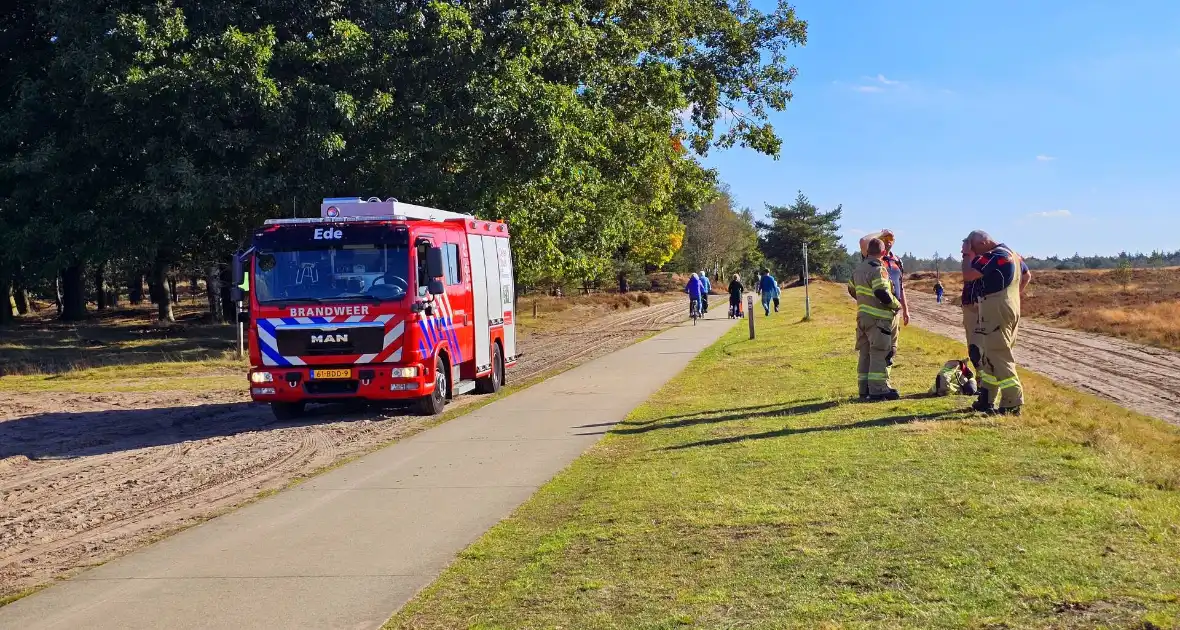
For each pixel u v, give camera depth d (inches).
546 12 1083.3
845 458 311.1
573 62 1162.0
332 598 212.4
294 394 540.1
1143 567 185.9
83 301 2411.4
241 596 217.2
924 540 214.2
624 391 603.5
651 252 3011.8
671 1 1347.2
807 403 458.9
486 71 1018.1
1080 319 1352.1
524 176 1059.9
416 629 187.8
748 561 211.0
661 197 1578.5
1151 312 1419.8
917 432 346.3
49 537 299.1
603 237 1422.2
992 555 199.6
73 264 1177.4
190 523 303.6
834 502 255.4
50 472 423.5
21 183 1112.2
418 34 1020.5
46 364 1018.1
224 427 559.5
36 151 1059.9
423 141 1005.8
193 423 588.4
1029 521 222.2
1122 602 168.7
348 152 1018.1
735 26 1504.7
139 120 1053.8
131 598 220.4
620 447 390.3
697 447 360.5
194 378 882.8
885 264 459.2
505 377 754.8
